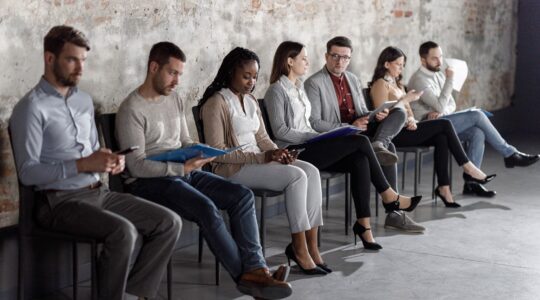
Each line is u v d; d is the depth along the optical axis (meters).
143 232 3.06
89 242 2.92
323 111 4.64
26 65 3.36
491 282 3.68
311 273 3.75
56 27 2.94
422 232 4.57
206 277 3.73
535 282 3.69
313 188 3.81
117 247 2.86
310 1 5.42
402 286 3.61
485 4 8.23
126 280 2.97
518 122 9.16
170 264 3.22
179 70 3.36
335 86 4.71
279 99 4.16
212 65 4.54
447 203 5.25
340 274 3.78
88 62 3.69
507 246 4.32
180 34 4.27
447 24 7.43
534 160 5.60
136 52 3.97
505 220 4.92
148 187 3.37
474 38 8.05
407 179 6.30
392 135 4.73
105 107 3.82
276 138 4.16
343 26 5.83
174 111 3.49
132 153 3.28
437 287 3.60
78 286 3.56
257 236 3.37
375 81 5.16
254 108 3.88
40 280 3.41
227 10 4.62
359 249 4.23
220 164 3.78
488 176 5.39
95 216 2.91
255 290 3.26
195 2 4.36
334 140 4.12
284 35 5.18
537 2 8.94
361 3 6.03
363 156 4.14
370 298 3.43
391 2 6.44
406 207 4.51
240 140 3.79
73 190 3.04
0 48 3.23
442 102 5.54
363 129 4.36
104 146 3.64
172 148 3.47
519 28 9.08
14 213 3.38
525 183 6.12
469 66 7.99
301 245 3.75
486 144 8.09
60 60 2.92
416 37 6.89
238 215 3.37
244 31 4.79
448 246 4.30
